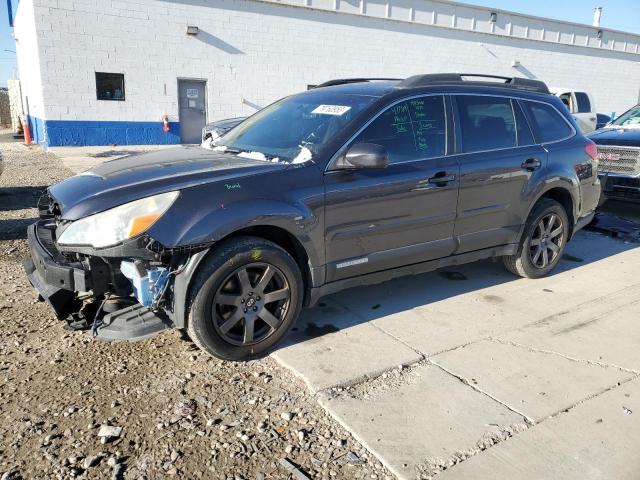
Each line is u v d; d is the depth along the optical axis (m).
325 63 19.94
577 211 5.34
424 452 2.70
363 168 3.71
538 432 2.86
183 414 2.96
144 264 3.15
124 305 3.51
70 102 16.08
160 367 3.44
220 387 3.23
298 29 19.08
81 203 3.21
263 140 4.17
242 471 2.56
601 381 3.38
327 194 3.62
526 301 4.66
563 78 26.48
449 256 4.47
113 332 3.30
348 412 3.01
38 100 17.09
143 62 16.83
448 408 3.07
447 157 4.26
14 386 3.18
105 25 16.02
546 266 5.20
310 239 3.59
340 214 3.70
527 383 3.34
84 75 16.06
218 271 3.24
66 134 16.25
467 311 4.42
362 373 3.40
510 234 4.80
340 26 19.84
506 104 4.81
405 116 4.09
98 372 3.36
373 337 3.91
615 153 7.61
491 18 23.14
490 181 4.48
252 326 3.47
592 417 3.00
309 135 3.92
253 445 2.74
